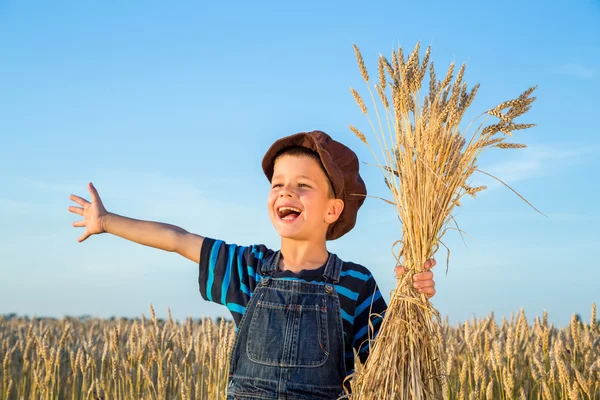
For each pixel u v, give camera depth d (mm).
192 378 5398
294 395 2381
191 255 2820
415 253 2461
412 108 2441
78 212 2934
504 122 2367
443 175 2459
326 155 2648
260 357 2453
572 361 4805
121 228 2863
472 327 6125
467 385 4562
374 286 2684
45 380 5609
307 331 2469
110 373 5969
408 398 2371
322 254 2730
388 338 2445
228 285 2697
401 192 2520
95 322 10195
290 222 2625
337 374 2467
